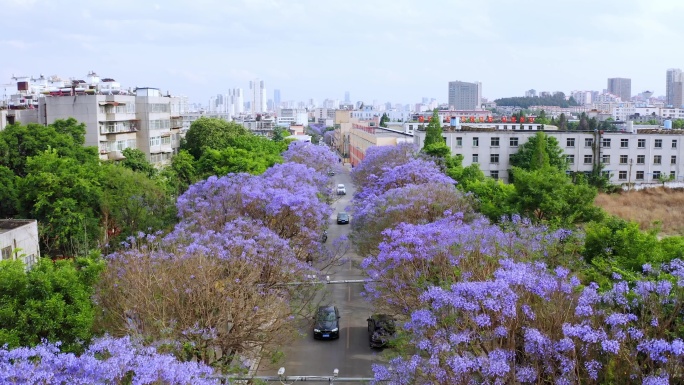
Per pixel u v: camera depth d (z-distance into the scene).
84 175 38.03
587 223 31.81
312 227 31.42
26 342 16.59
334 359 24.12
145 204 39.03
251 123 145.38
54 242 35.78
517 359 14.77
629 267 21.25
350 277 34.03
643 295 15.05
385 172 43.62
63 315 17.28
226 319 18.92
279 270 23.50
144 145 61.28
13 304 17.19
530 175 33.84
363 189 44.59
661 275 17.25
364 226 30.16
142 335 16.66
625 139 60.78
